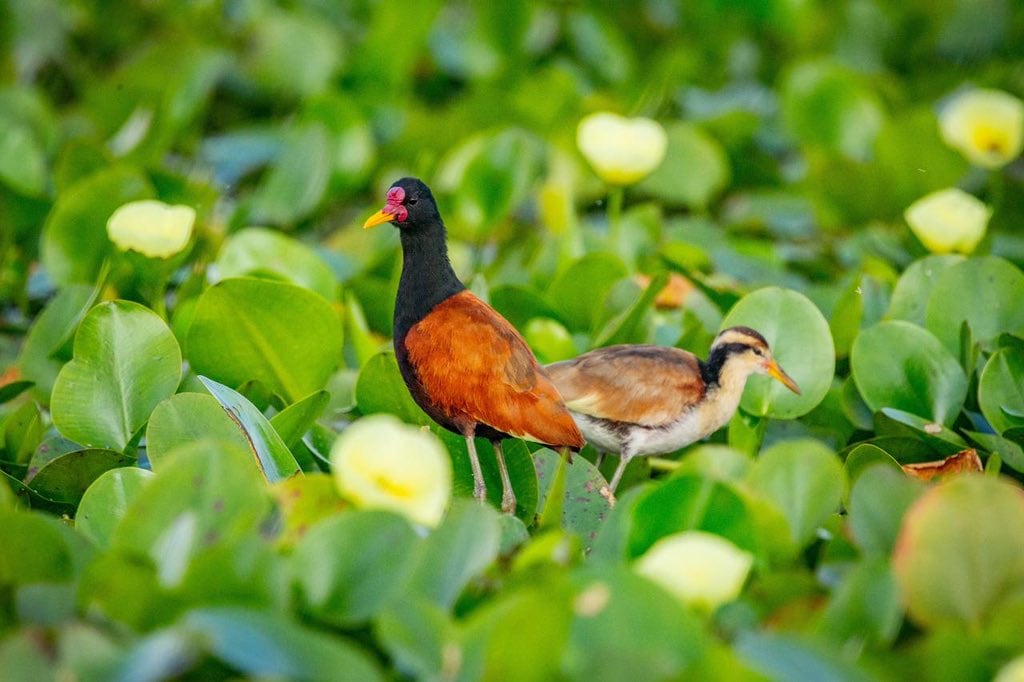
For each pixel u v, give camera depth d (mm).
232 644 5988
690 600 7012
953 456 9836
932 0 21500
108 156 14828
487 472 10406
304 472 10305
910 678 6664
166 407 8867
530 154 15055
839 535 8297
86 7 20672
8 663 5988
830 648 6312
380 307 12930
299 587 6945
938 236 12938
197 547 7258
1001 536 7105
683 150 16922
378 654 7008
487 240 15328
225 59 18984
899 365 10898
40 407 11117
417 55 19562
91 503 8438
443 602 7117
